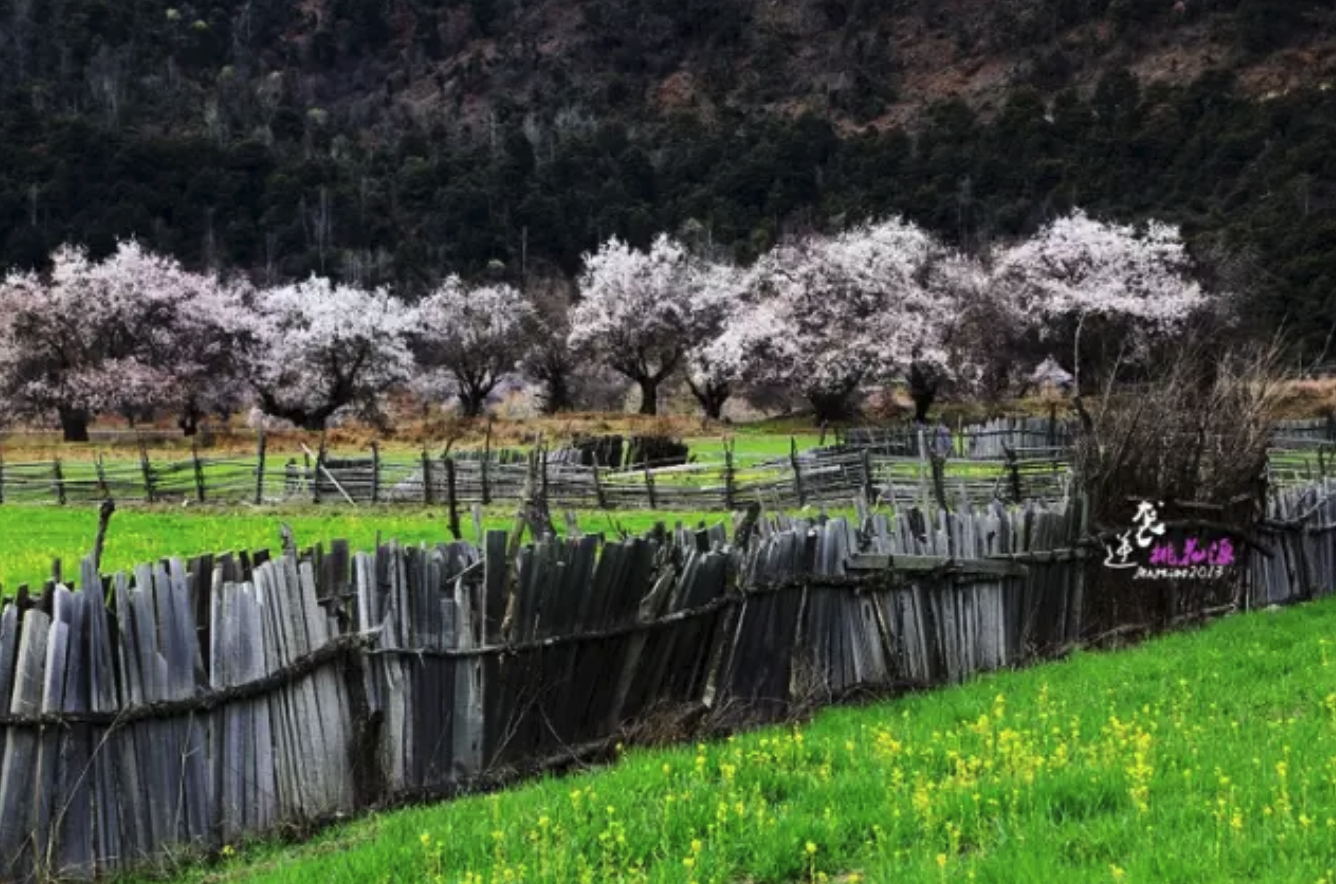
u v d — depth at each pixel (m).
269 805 13.06
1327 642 19.80
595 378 139.25
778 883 10.44
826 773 12.94
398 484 48.75
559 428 92.75
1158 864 9.43
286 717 13.30
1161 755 12.92
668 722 15.90
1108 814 11.06
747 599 17.16
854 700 18.39
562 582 15.09
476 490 47.94
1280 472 42.47
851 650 18.61
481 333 125.75
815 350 103.50
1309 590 28.81
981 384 109.38
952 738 14.05
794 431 96.69
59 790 11.80
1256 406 26.53
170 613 12.53
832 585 18.30
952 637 20.06
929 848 10.46
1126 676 18.47
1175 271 117.00
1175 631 23.80
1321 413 70.00
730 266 139.75
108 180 186.25
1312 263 128.38
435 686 14.34
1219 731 14.32
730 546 17.36
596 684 15.66
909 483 44.16
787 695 17.69
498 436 87.19
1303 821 9.88
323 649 13.60
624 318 119.00
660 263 122.44
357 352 111.38
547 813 11.89
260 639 13.09
